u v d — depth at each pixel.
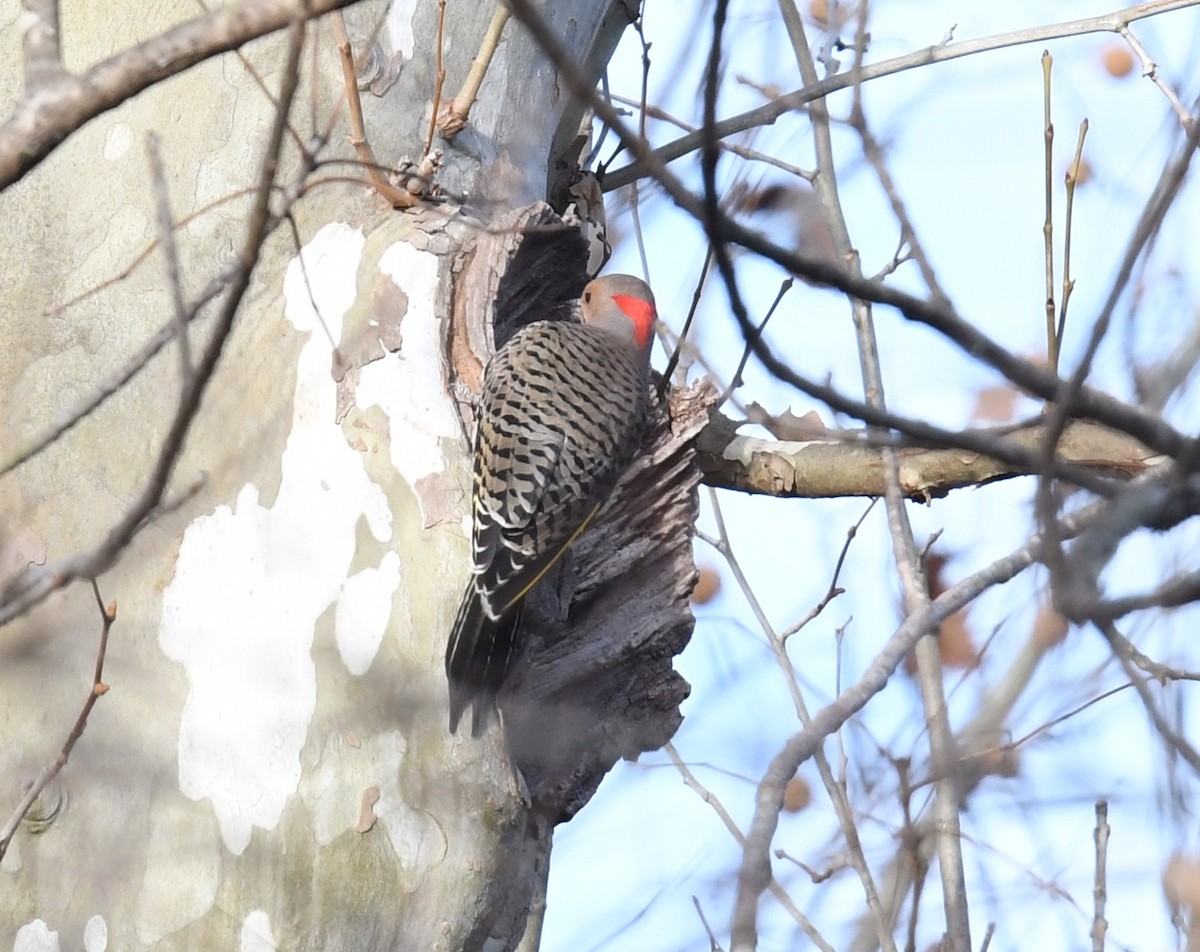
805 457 11.96
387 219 9.84
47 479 9.67
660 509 10.58
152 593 9.41
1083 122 9.62
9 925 9.17
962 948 9.06
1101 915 8.66
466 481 9.16
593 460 9.70
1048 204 9.77
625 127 4.72
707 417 10.64
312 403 9.39
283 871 8.91
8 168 5.41
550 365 9.94
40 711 9.41
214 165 9.98
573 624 10.31
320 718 8.98
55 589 5.90
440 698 8.81
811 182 11.20
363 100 10.09
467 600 8.77
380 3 10.27
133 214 10.03
